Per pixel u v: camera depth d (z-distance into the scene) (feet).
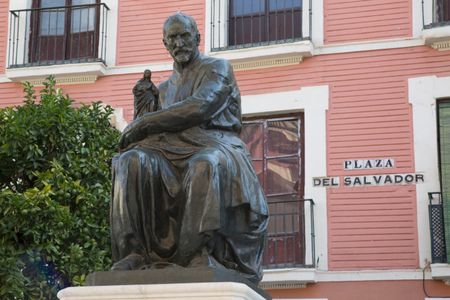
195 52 16.63
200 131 15.84
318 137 46.24
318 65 47.14
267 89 47.50
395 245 44.11
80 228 29.35
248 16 49.37
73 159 30.78
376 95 46.14
